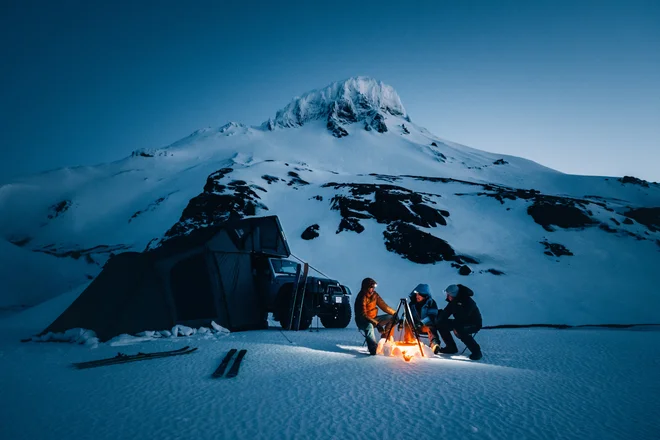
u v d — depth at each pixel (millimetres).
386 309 7230
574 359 6953
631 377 5457
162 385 4824
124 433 3291
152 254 10570
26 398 4324
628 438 3223
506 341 9719
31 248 100062
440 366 6000
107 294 9734
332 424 3496
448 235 53125
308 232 54625
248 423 3516
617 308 36875
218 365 5926
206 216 63469
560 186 131750
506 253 50500
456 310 7047
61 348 8078
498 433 3305
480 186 82250
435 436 3234
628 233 56906
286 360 6309
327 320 13266
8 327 14695
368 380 5039
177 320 10078
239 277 12156
